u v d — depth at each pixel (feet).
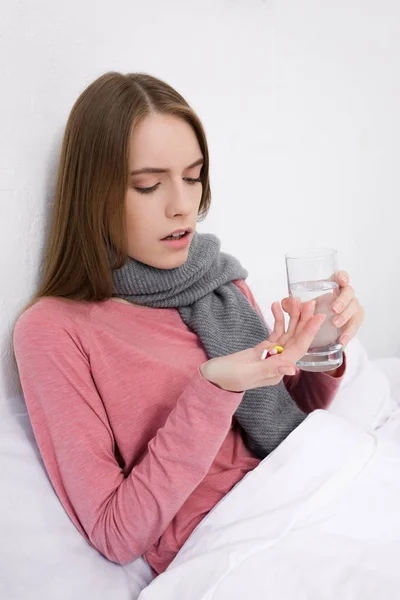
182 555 3.23
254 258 5.61
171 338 3.82
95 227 3.51
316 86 5.87
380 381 5.03
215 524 3.28
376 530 3.26
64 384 3.36
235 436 3.93
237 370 3.03
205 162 3.69
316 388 4.18
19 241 3.72
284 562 3.03
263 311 5.70
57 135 3.88
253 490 3.36
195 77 4.85
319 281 3.21
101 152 3.40
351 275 6.68
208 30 4.88
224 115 5.12
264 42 5.32
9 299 3.70
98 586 3.24
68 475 3.33
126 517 3.20
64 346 3.40
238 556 3.03
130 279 3.73
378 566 3.01
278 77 5.50
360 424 4.65
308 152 5.91
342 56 6.06
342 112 6.18
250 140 5.37
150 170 3.39
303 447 3.47
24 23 3.61
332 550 3.11
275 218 5.72
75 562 3.28
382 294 7.11
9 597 3.03
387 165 6.81
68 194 3.57
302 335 3.02
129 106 3.36
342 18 5.98
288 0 5.46
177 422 3.18
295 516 3.22
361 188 6.56
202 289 4.00
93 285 3.62
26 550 3.18
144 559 3.60
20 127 3.66
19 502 3.32
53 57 3.81
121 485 3.30
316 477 3.39
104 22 4.12
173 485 3.17
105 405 3.53
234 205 5.34
